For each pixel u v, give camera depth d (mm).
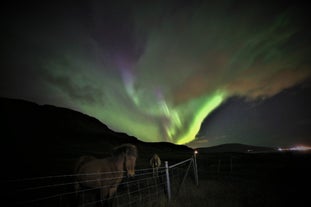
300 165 25453
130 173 8672
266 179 15703
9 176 18609
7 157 36688
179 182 14039
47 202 10070
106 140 97062
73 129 102938
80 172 7930
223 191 11242
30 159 35969
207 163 34250
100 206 8125
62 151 57438
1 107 97688
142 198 10055
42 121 99125
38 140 73250
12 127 81438
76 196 7867
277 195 10227
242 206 8531
